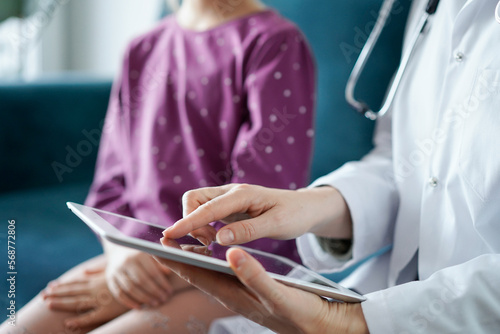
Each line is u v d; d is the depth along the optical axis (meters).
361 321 0.56
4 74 2.17
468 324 0.55
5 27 2.10
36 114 1.37
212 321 0.90
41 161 1.39
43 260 1.05
